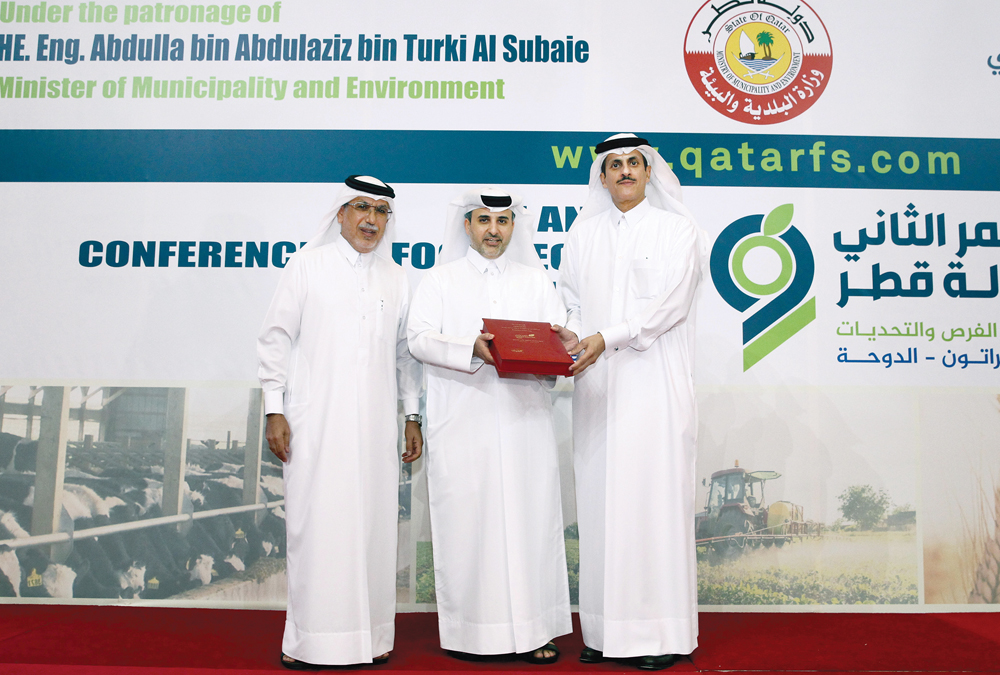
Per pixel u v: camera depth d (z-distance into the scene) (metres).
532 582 2.14
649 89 3.07
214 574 2.85
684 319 2.24
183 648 2.22
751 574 2.82
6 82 3.10
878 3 3.11
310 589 2.06
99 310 2.97
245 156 3.05
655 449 2.16
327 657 2.01
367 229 2.27
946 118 3.07
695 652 2.19
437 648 2.28
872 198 3.03
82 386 2.94
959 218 3.03
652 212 2.36
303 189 3.03
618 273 2.31
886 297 2.98
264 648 2.25
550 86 3.08
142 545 2.86
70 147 3.06
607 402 2.21
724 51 3.09
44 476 2.89
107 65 3.11
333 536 2.09
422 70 3.09
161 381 2.94
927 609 2.81
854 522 2.85
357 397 2.19
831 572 2.83
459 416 2.21
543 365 1.98
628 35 3.10
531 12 3.12
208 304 2.98
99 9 3.14
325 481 2.12
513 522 2.15
